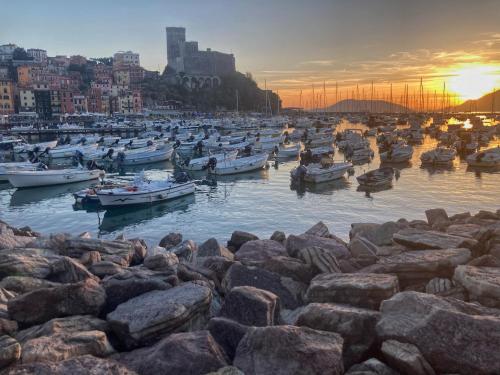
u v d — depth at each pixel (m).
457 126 125.00
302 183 52.00
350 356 8.03
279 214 37.22
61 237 16.77
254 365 7.33
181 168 65.56
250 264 13.50
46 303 9.71
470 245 13.10
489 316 7.80
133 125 129.12
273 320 9.41
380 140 92.50
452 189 46.41
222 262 13.83
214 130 113.94
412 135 96.31
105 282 11.10
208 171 59.12
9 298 10.96
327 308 8.78
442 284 10.47
